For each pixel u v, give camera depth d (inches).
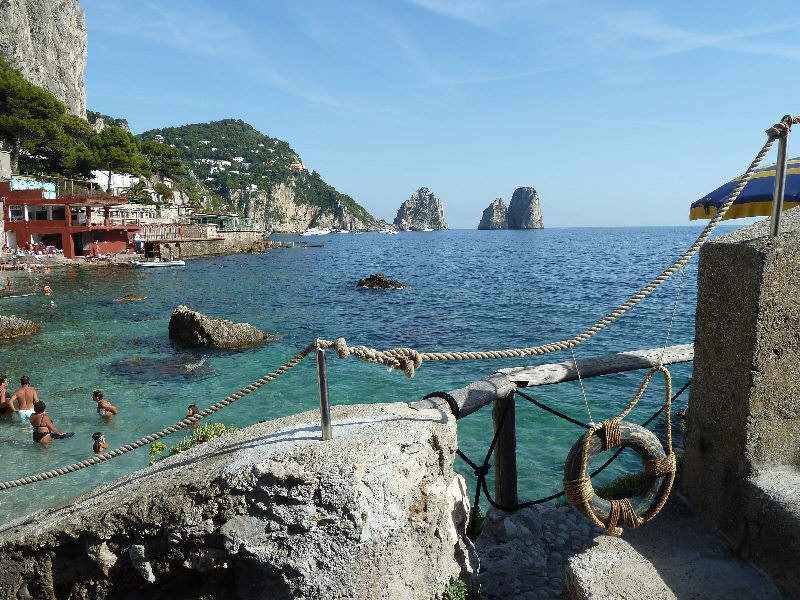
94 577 164.7
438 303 1595.7
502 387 222.7
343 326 1210.6
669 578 156.4
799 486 154.2
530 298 1707.7
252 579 155.6
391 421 180.4
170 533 157.9
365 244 7027.6
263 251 4104.3
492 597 206.2
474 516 259.3
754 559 158.1
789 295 155.1
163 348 952.9
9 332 1035.9
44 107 3203.7
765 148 155.0
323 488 151.4
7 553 164.4
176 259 3011.8
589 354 914.7
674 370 737.0
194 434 417.1
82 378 770.8
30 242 2522.1
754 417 159.6
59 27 5196.9
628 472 440.5
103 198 2667.3
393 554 156.3
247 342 981.2
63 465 486.0
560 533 248.2
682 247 5570.9
